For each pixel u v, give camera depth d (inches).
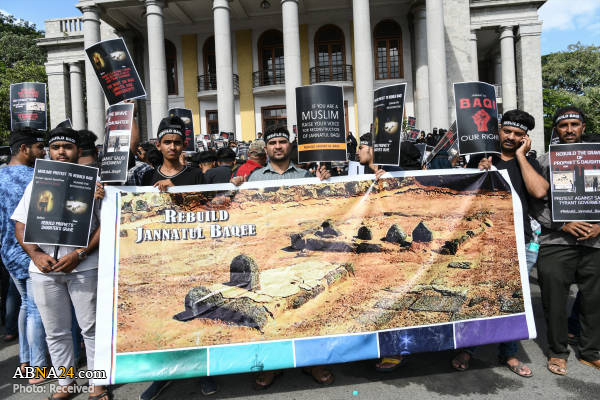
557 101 1326.3
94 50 132.0
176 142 129.3
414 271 122.5
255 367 112.9
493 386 117.3
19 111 167.3
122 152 117.6
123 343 110.7
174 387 123.2
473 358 136.3
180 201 118.8
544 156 135.1
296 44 640.4
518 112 131.0
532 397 110.6
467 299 122.4
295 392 117.0
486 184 127.4
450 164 194.4
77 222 106.2
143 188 118.0
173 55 871.7
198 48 863.7
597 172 119.6
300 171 136.9
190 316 113.9
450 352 141.3
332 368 132.0
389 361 126.5
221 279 116.9
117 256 114.0
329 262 120.6
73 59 927.7
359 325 118.0
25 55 1393.9
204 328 113.8
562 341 124.6
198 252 117.5
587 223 121.4
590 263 124.3
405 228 123.9
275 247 120.1
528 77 853.8
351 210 123.6
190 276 116.0
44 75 1004.6
